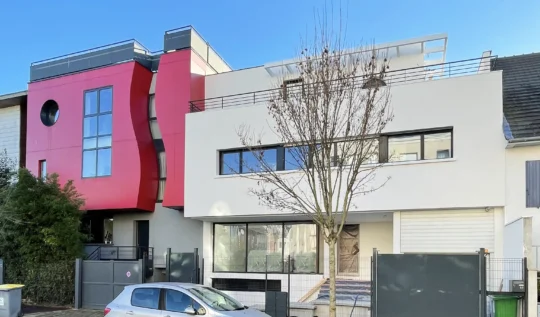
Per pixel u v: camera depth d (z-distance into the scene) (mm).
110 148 19125
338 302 11953
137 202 18203
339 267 16078
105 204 18766
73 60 20844
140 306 8758
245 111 15328
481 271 9102
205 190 15602
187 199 15828
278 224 16500
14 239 16641
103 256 19375
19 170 17406
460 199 12359
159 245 18953
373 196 13211
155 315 8477
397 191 12992
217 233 17266
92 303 14656
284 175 14125
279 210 14273
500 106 12281
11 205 16391
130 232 19625
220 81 18531
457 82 12750
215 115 15797
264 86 17672
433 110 12875
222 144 15547
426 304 9375
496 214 12250
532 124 12039
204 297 8688
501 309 9312
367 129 10531
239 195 15023
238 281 16609
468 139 12469
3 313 12234
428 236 13008
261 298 15844
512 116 12680
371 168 11883
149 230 19234
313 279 15531
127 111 18828
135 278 14250
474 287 9117
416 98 13086
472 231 12570
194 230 18500
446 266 9336
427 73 14875
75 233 16781
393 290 9602
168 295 8727
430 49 15586
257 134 15016
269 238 16531
